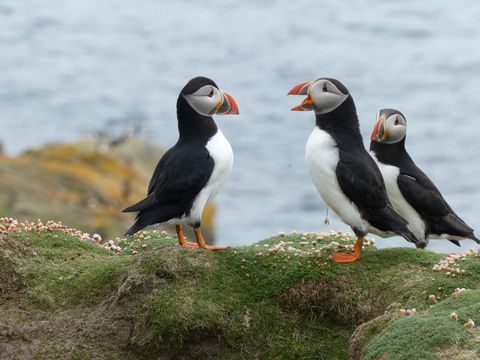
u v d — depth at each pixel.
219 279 9.25
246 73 58.12
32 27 75.81
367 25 78.75
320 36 73.62
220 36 74.38
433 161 35.22
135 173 24.55
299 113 44.94
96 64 60.69
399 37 71.81
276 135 40.47
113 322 9.02
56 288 9.51
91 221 20.98
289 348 8.94
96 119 44.75
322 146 9.74
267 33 75.94
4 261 9.65
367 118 43.53
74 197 22.19
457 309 8.03
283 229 28.12
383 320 8.16
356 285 9.23
